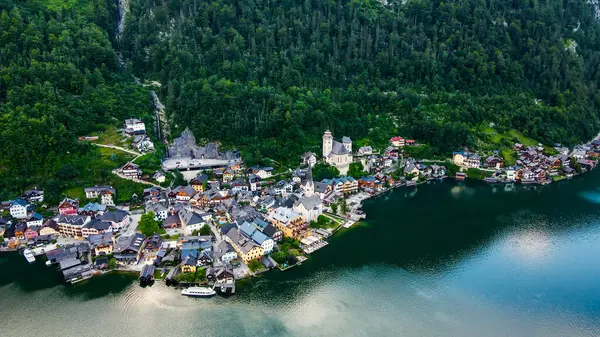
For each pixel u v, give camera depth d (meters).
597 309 139.12
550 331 129.88
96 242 163.62
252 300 140.88
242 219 181.75
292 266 160.25
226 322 130.88
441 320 133.62
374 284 150.88
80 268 152.12
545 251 174.62
